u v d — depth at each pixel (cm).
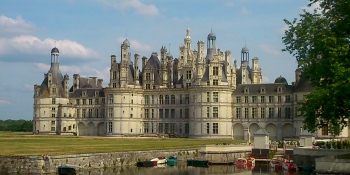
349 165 6700
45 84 19600
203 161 9575
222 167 9344
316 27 6538
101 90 19225
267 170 8850
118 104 17475
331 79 6319
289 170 8662
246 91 16488
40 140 12088
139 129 17812
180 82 17975
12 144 10112
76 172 7781
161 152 9681
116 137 15938
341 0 6041
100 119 18950
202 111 16012
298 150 9231
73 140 12588
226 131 16050
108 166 8512
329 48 6019
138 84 17988
